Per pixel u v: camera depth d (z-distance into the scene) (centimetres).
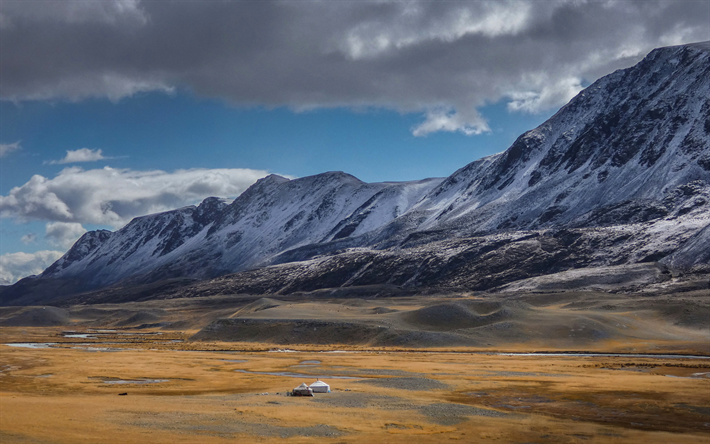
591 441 5453
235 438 5300
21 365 12431
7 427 5475
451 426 5978
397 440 5344
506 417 6481
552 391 8369
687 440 5503
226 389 8688
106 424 5762
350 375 10388
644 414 6725
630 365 11850
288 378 9994
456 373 10600
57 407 6706
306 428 5759
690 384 8988
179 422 5941
